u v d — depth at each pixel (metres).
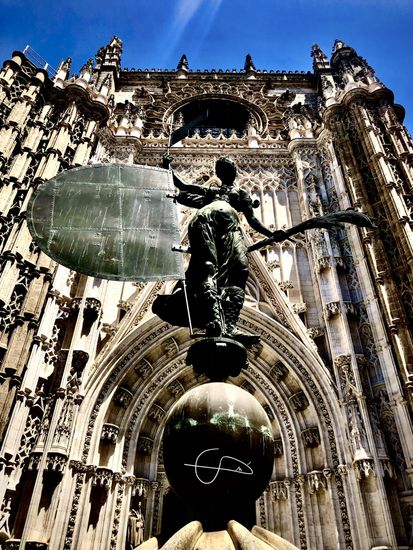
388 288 15.75
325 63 31.56
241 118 30.23
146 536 14.56
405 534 11.90
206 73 32.31
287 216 21.47
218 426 4.14
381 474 12.52
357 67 26.38
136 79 31.86
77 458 13.48
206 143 25.47
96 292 16.95
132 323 16.98
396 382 13.93
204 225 5.45
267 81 31.52
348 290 17.06
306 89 31.31
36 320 14.47
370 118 21.17
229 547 3.43
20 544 11.35
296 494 14.38
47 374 14.44
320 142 23.14
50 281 15.59
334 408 14.56
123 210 5.50
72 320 15.95
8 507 11.85
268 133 27.11
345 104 22.53
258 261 19.06
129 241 5.29
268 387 16.59
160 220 5.51
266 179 23.19
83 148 20.36
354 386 14.36
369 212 17.95
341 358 15.03
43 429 13.36
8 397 12.86
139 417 15.96
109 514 13.52
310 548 13.23
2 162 17.19
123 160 23.12
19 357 13.55
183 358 17.23
